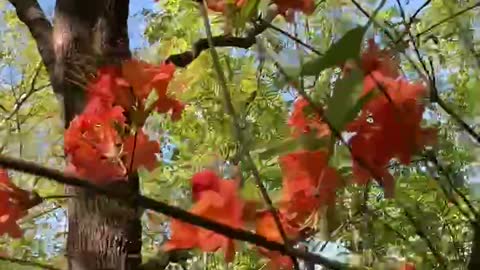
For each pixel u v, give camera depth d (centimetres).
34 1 289
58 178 108
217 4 127
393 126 116
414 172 229
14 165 105
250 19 126
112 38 226
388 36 116
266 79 253
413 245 201
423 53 177
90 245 214
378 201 220
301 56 104
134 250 215
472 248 122
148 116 147
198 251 139
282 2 130
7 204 138
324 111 101
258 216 122
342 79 94
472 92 148
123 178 139
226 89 114
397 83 116
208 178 122
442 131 163
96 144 140
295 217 126
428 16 166
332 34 105
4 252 185
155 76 144
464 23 140
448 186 157
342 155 122
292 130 121
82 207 211
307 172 124
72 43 245
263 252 132
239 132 114
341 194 133
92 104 143
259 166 133
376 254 145
